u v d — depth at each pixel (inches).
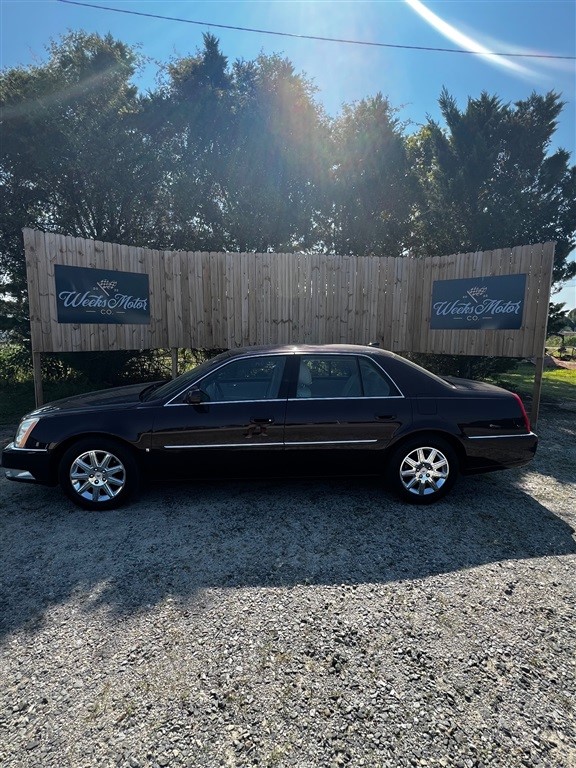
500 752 73.8
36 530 150.7
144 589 118.0
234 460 165.3
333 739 76.0
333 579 122.6
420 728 78.2
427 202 457.4
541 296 276.5
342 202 482.0
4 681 88.3
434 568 128.3
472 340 309.6
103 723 79.0
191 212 482.6
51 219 459.2
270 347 179.8
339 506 169.2
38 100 408.5
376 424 165.5
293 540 143.6
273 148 475.2
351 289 331.0
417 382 171.2
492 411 169.5
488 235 402.0
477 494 184.1
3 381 450.0
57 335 281.0
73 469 162.9
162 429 161.8
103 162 434.0
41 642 99.0
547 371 722.8
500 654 95.7
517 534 149.3
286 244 496.1
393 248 481.7
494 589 118.6
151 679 88.7
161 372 465.4
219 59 485.4
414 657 94.7
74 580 122.2
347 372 171.2
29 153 410.3
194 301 323.0
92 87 443.8
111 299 299.3
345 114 501.4
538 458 238.8
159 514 162.2
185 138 486.3
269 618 106.7
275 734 76.9
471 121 413.1
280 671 90.7
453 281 316.8
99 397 183.3
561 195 404.5
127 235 478.6
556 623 105.5
